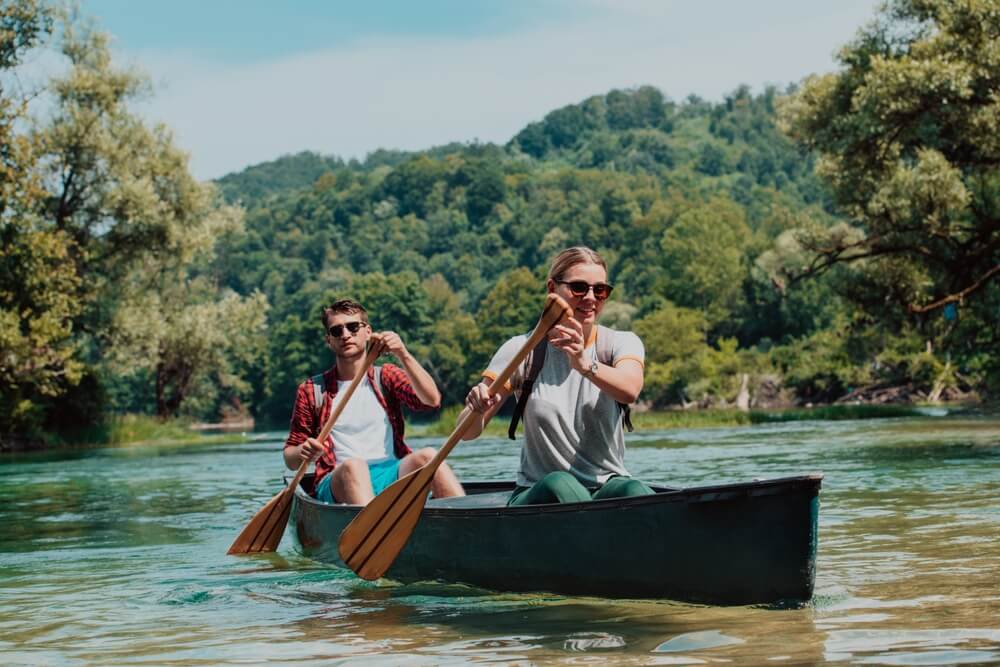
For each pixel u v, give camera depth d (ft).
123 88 98.27
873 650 9.97
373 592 14.67
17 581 16.96
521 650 10.55
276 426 262.67
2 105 80.38
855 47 74.33
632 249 376.27
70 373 80.74
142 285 106.73
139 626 12.82
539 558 13.41
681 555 12.25
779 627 11.07
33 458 71.46
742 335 263.08
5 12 88.33
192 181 102.53
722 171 611.88
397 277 323.37
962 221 74.33
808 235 81.00
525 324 291.38
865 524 19.25
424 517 14.96
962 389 145.38
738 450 45.29
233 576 16.63
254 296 115.03
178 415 120.88
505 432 79.92
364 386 19.27
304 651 11.02
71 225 97.60
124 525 25.03
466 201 531.50
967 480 26.63
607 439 13.83
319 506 17.28
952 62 64.34
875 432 56.29
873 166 71.72
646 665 9.70
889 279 78.33
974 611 11.57
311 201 570.05
